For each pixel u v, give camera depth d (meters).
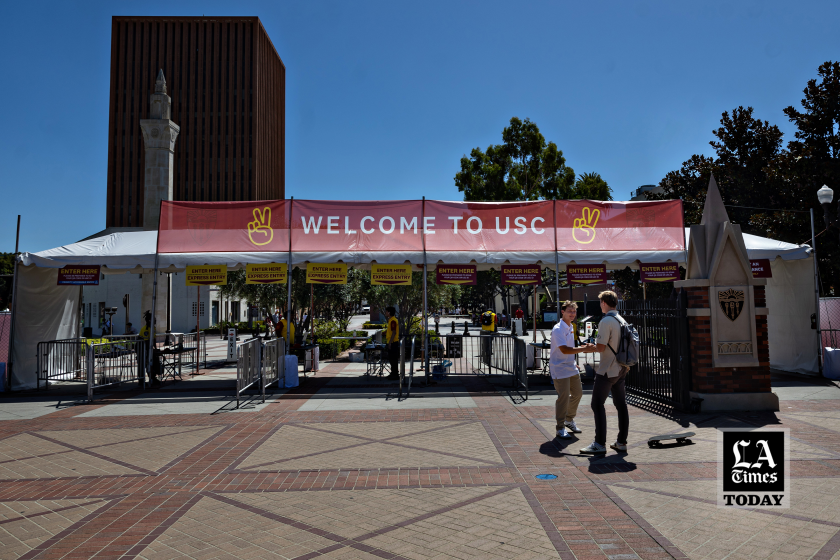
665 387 9.53
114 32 69.06
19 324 13.11
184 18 69.94
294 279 20.70
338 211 13.42
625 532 4.23
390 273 13.13
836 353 12.59
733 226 8.94
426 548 4.03
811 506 4.68
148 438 7.81
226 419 9.08
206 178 69.56
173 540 4.25
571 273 13.23
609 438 7.28
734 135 23.11
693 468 5.86
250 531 4.41
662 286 22.72
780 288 14.70
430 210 13.50
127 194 66.44
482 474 5.81
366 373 15.08
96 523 4.63
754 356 8.77
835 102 18.67
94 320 44.47
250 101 70.12
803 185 19.19
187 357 21.70
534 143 36.69
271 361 11.83
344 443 7.31
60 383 14.37
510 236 13.45
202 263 13.07
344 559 3.87
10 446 7.45
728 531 4.21
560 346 6.71
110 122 67.75
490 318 17.05
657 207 13.54
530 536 4.20
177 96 69.44
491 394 11.23
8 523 4.66
